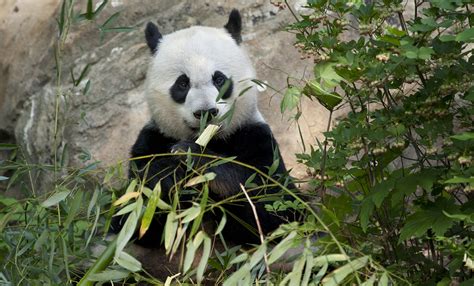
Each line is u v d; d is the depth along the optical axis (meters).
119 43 11.07
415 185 6.07
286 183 6.75
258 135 8.12
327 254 6.05
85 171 6.68
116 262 5.90
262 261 5.98
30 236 6.42
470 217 5.57
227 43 8.20
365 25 6.29
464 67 6.05
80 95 10.87
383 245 6.60
